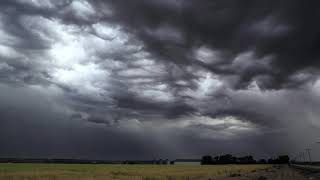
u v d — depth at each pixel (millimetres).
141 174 69438
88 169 92375
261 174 71312
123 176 60062
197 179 57250
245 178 57719
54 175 57281
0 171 70062
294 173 69500
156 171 85812
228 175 68250
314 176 54844
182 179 55500
